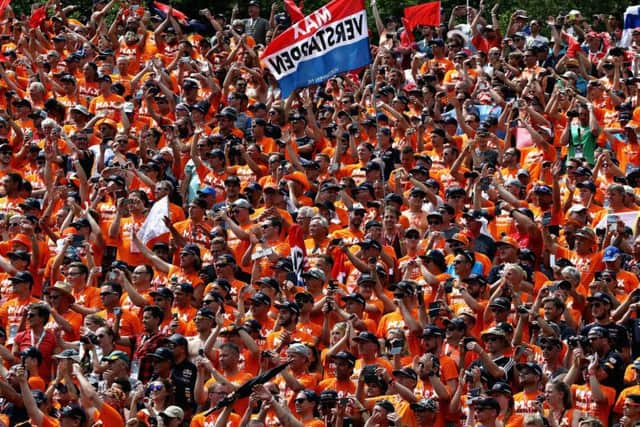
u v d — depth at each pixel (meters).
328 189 66.81
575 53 86.69
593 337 50.97
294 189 69.00
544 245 61.28
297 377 51.91
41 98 82.38
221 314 55.25
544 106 80.06
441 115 80.00
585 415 48.00
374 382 50.47
